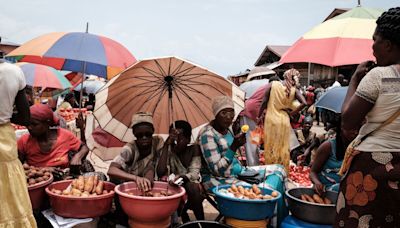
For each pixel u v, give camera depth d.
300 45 3.93
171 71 4.04
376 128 2.29
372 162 2.27
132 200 3.11
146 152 3.95
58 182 3.55
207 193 4.03
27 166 3.68
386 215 2.25
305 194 3.89
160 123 4.42
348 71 17.69
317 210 3.38
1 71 2.89
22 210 2.96
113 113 4.25
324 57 3.62
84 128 5.39
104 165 6.48
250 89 9.77
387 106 2.22
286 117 5.78
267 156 5.83
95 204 3.23
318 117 15.74
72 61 6.51
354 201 2.35
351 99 2.37
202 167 4.19
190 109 4.42
